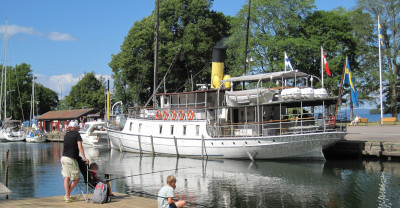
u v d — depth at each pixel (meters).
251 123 29.80
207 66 62.69
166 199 11.60
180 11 62.53
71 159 12.91
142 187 20.53
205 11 63.62
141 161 31.45
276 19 50.62
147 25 61.06
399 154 27.58
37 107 104.19
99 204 12.88
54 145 55.44
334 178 22.50
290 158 29.28
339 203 16.92
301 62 50.44
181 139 32.88
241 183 21.52
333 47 51.47
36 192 19.58
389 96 57.53
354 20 57.00
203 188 20.22
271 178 22.94
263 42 49.97
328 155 31.53
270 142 28.62
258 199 17.73
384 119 48.66
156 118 35.62
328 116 27.72
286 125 29.64
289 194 18.67
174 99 35.72
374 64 56.25
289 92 28.12
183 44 60.09
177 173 25.05
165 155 34.53
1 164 31.69
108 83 50.09
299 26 53.53
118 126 42.03
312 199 17.66
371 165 26.77
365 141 29.78
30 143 60.81
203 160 30.86
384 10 55.72
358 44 55.97
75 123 13.17
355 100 30.36
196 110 33.62
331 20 52.84
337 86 53.16
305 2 51.19
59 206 12.55
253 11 51.25
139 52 60.84
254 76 30.73
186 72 62.59
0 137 65.06
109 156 35.69
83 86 88.69
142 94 64.44
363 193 18.62
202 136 31.28
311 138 27.55
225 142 30.34
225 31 65.75
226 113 31.77
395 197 17.72
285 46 49.47
